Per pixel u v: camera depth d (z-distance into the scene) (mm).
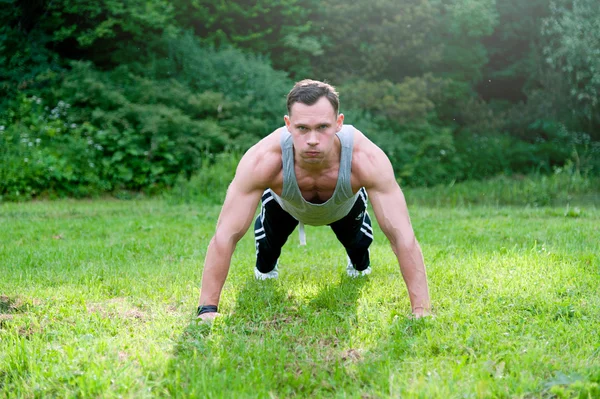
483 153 16969
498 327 3484
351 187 3844
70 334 3506
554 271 4738
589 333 3396
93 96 13922
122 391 2746
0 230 7938
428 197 13062
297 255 6207
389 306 4125
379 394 2701
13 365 3041
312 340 3445
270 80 15812
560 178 13953
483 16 18000
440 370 2918
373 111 16594
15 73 14523
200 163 13469
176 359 3074
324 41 17625
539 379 2799
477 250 5859
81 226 8352
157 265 5672
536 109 18828
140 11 15289
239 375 2875
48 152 12648
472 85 20078
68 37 16344
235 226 3840
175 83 14844
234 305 4195
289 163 3781
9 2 14695
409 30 18266
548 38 18828
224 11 16844
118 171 13211
